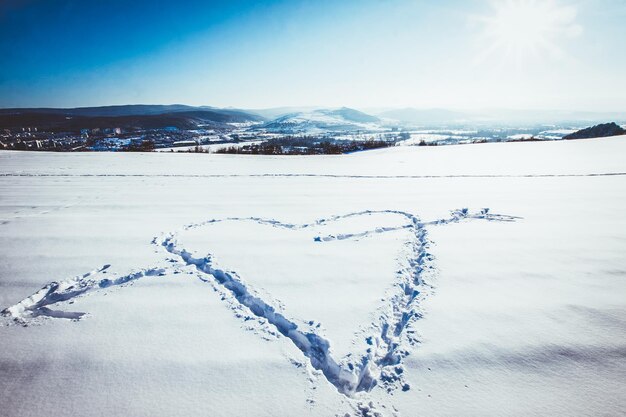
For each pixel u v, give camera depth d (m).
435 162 19.17
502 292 3.45
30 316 3.16
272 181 11.97
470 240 5.03
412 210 6.91
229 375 2.37
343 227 5.85
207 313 3.16
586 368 2.38
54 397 2.18
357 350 2.62
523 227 5.64
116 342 2.72
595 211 6.54
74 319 3.05
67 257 4.49
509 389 2.23
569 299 3.29
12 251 4.69
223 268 4.14
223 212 7.02
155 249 4.82
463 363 2.46
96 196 8.81
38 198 8.50
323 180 12.18
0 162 18.27
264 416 2.04
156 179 12.42
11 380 2.31
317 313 3.14
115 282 3.81
